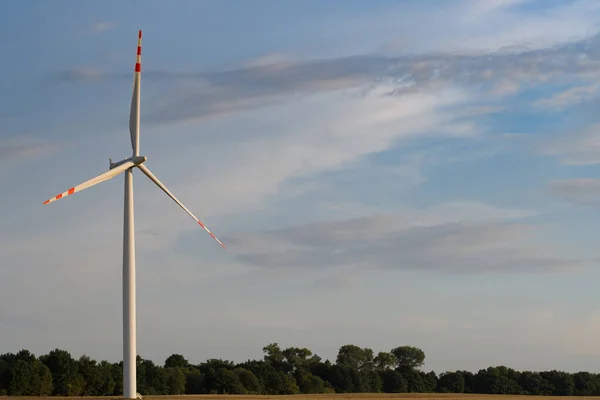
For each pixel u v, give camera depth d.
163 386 159.88
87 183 79.25
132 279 81.31
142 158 82.38
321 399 136.75
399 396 184.75
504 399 169.50
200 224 87.81
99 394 140.50
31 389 126.88
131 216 82.12
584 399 181.25
